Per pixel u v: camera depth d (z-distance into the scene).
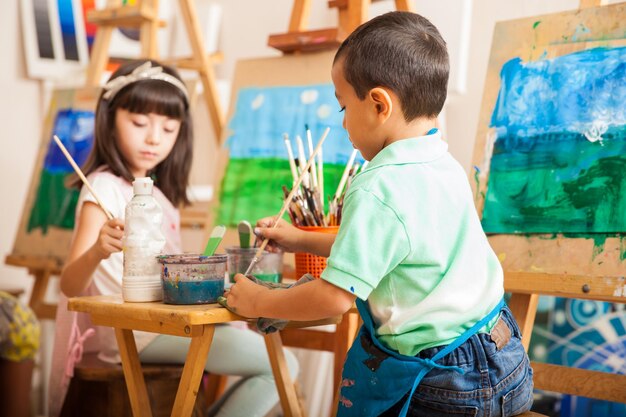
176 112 1.63
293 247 1.23
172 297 1.09
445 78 1.08
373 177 1.00
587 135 1.33
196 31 2.10
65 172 2.22
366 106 1.06
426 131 1.08
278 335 1.38
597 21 1.37
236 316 1.07
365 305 1.07
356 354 1.06
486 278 1.05
